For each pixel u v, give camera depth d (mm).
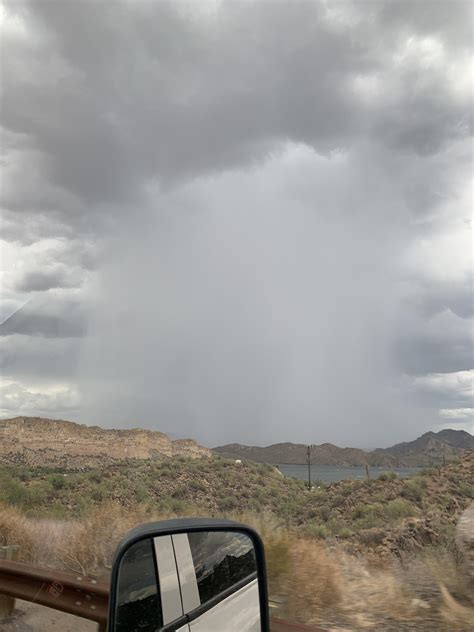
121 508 10297
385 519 14750
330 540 11195
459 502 14406
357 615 5645
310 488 24969
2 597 3363
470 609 5754
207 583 1814
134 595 1561
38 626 3221
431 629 5258
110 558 6723
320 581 6527
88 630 3211
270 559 6836
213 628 1789
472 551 7324
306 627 3492
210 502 17812
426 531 10086
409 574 7512
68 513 10781
